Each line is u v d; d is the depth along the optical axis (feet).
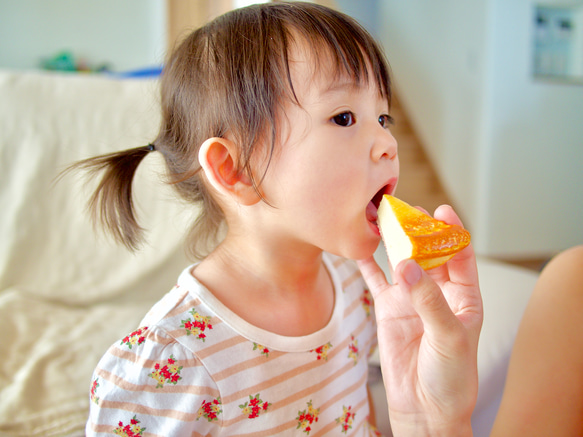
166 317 1.05
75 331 1.93
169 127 1.24
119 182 1.29
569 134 5.91
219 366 1.04
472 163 6.01
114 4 5.69
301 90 0.99
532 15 5.52
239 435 1.07
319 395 1.16
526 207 5.91
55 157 2.42
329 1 8.55
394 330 1.12
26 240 2.30
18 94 2.48
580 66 5.85
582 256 1.35
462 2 6.09
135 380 0.99
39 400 1.53
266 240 1.10
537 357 1.26
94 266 2.35
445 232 0.91
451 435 1.00
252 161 1.03
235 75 1.04
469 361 0.95
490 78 5.53
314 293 1.22
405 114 8.08
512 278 1.91
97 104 2.55
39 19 5.43
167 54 1.49
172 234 2.41
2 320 1.88
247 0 5.60
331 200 0.99
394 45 8.39
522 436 1.16
